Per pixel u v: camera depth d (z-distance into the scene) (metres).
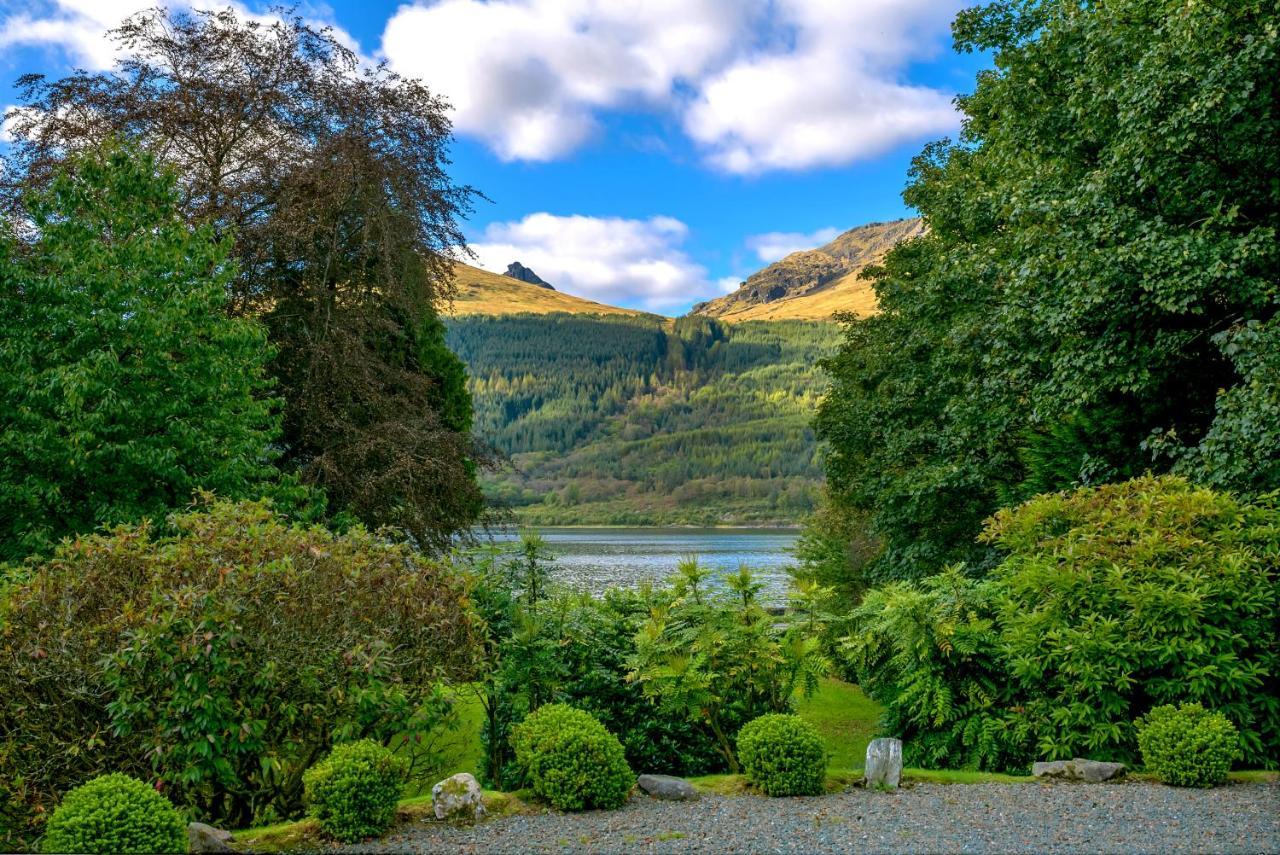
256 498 10.45
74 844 4.14
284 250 14.02
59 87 13.74
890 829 5.02
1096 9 12.65
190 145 15.02
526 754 5.71
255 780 5.86
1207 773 5.93
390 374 15.18
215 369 10.28
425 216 15.95
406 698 5.81
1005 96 14.96
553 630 7.51
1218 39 10.59
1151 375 11.63
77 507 9.52
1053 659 6.94
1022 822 5.15
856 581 23.88
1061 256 12.20
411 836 4.89
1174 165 11.15
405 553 6.52
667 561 53.72
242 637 5.02
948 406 15.86
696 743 7.64
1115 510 7.61
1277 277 10.67
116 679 4.85
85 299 9.51
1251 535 6.98
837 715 12.76
